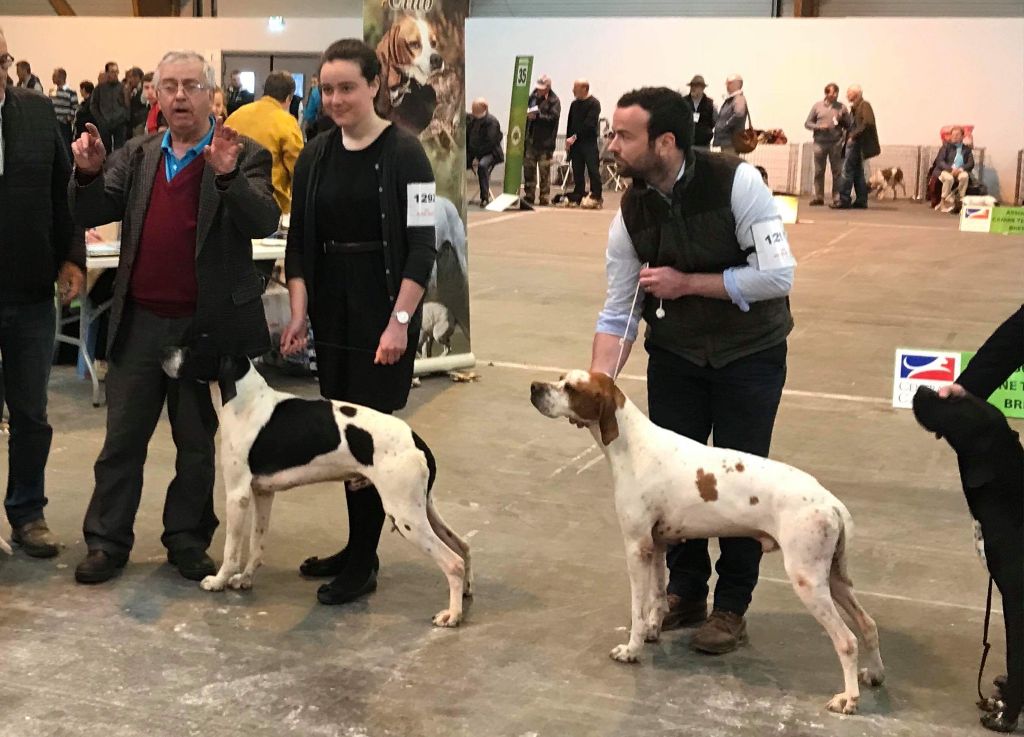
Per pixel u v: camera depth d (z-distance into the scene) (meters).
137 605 4.00
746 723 3.26
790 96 21.28
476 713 3.30
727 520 3.42
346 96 3.80
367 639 3.77
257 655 3.64
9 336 4.29
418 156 3.91
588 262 12.55
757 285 3.48
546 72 22.67
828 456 5.96
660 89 3.46
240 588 4.14
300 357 7.44
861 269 12.20
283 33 23.47
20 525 4.46
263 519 4.13
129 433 4.23
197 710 3.28
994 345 3.43
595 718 3.28
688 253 3.56
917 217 17.72
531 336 8.80
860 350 8.42
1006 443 3.19
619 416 3.50
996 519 3.20
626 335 3.81
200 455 4.31
